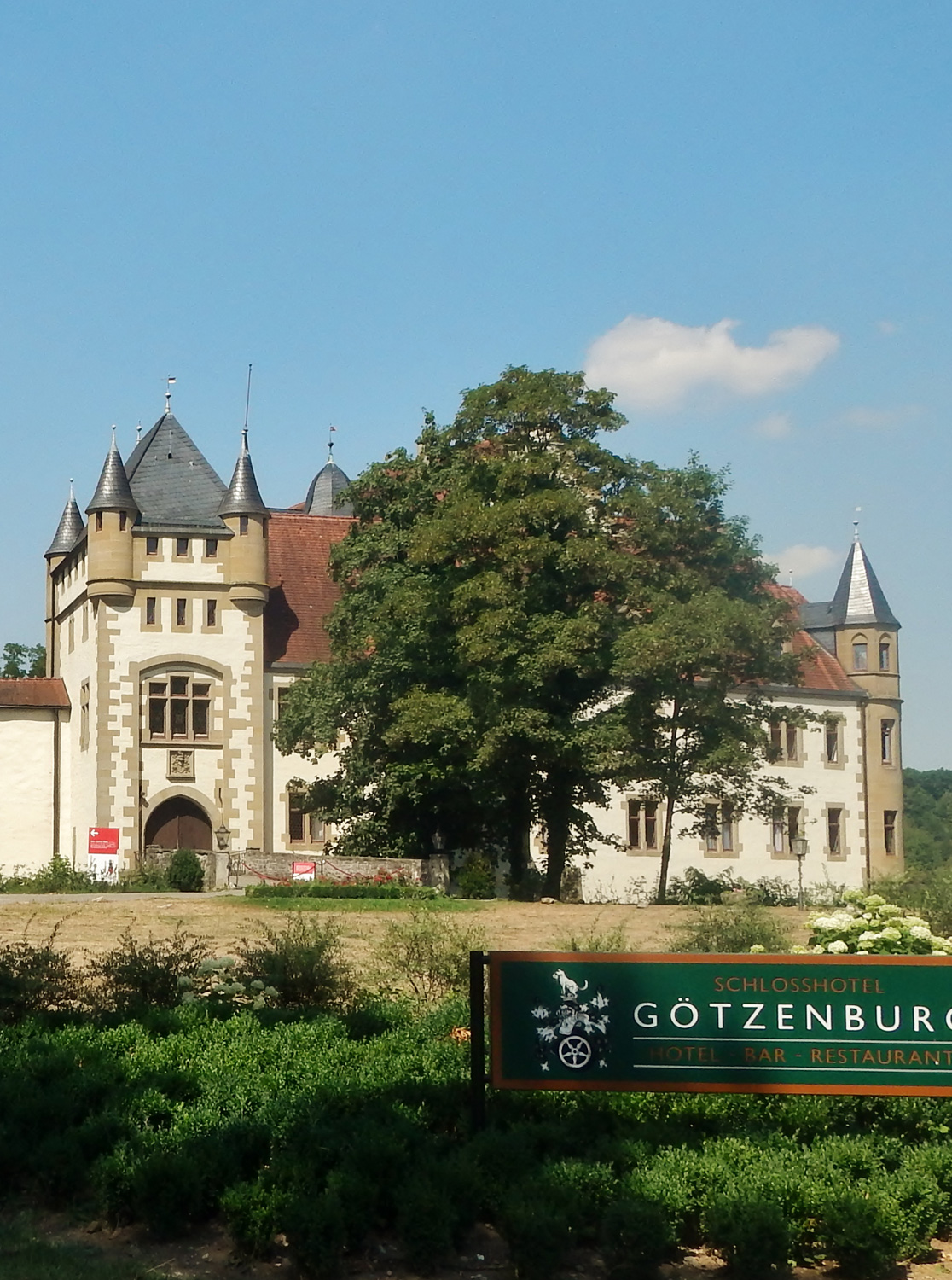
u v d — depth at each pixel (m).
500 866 49.88
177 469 55.69
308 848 54.94
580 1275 9.27
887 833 63.50
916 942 13.45
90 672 53.84
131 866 51.72
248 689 54.31
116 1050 13.08
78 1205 10.17
